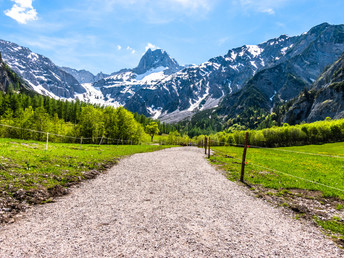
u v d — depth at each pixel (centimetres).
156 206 966
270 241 695
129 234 684
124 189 1240
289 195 1274
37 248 582
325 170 2170
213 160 2961
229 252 611
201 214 898
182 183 1462
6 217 757
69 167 1564
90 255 559
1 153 1538
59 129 6588
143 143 9356
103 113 7194
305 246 675
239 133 11800
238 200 1141
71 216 812
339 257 619
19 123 5778
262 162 2764
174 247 619
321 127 10044
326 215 964
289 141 10331
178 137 13050
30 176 1170
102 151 3094
